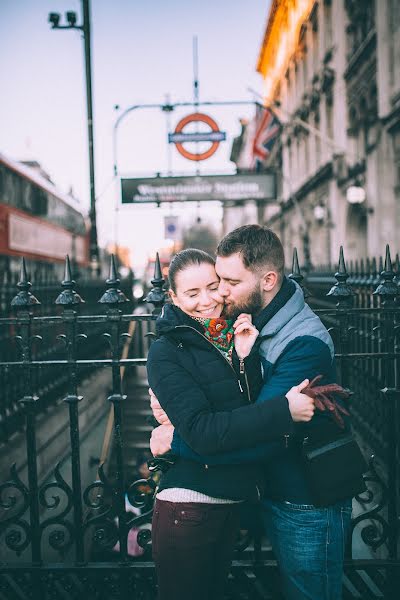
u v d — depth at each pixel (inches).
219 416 68.4
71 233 600.7
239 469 74.9
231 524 78.0
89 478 214.7
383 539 105.3
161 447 81.0
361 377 170.6
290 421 67.3
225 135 486.3
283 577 81.3
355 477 75.4
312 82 814.5
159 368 73.8
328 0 729.0
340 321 102.7
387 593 104.9
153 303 99.7
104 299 99.2
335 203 704.4
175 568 75.4
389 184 513.0
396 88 488.1
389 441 104.3
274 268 76.3
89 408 240.5
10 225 389.1
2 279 185.0
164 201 456.8
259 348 76.6
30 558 138.8
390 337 103.4
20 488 104.0
